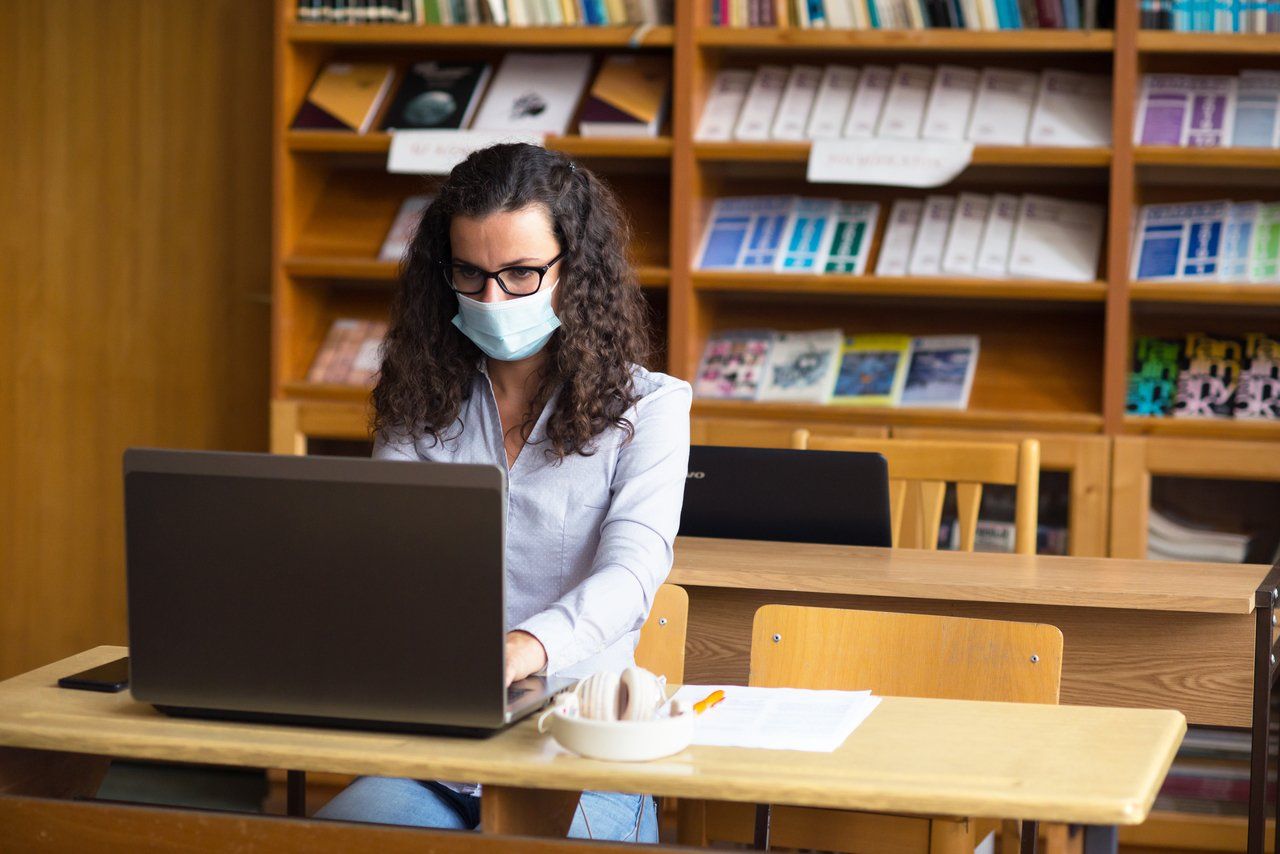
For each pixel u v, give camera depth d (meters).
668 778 1.36
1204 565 2.58
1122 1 3.44
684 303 3.69
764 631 1.96
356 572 1.46
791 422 3.64
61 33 4.15
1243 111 3.52
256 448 4.14
